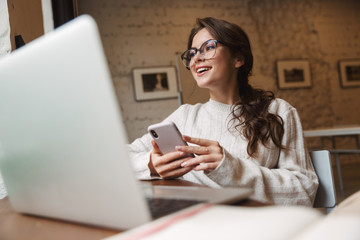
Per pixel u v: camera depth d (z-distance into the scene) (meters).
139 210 0.40
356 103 6.41
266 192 1.00
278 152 1.24
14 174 0.57
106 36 5.25
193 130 1.38
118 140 0.39
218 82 1.33
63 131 0.44
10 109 0.50
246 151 1.24
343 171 5.39
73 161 0.45
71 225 0.50
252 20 5.93
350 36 6.46
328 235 0.28
